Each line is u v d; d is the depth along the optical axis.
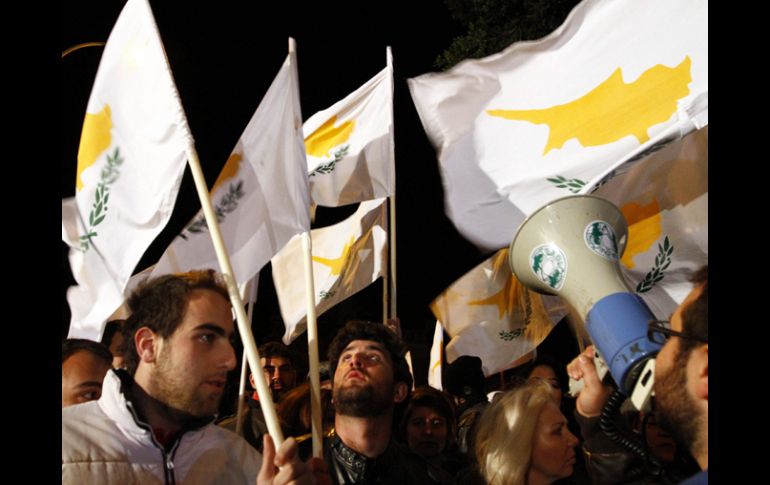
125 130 2.86
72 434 2.38
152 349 2.43
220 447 2.54
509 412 2.80
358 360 2.93
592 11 3.36
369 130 4.95
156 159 2.79
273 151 3.27
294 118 3.28
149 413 2.42
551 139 3.33
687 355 1.57
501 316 4.66
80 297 2.83
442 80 3.46
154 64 2.84
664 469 2.52
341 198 4.95
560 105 3.35
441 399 3.60
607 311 2.05
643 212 3.30
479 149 3.41
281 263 4.82
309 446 3.75
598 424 2.67
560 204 2.33
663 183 3.29
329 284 5.00
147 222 2.78
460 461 3.56
